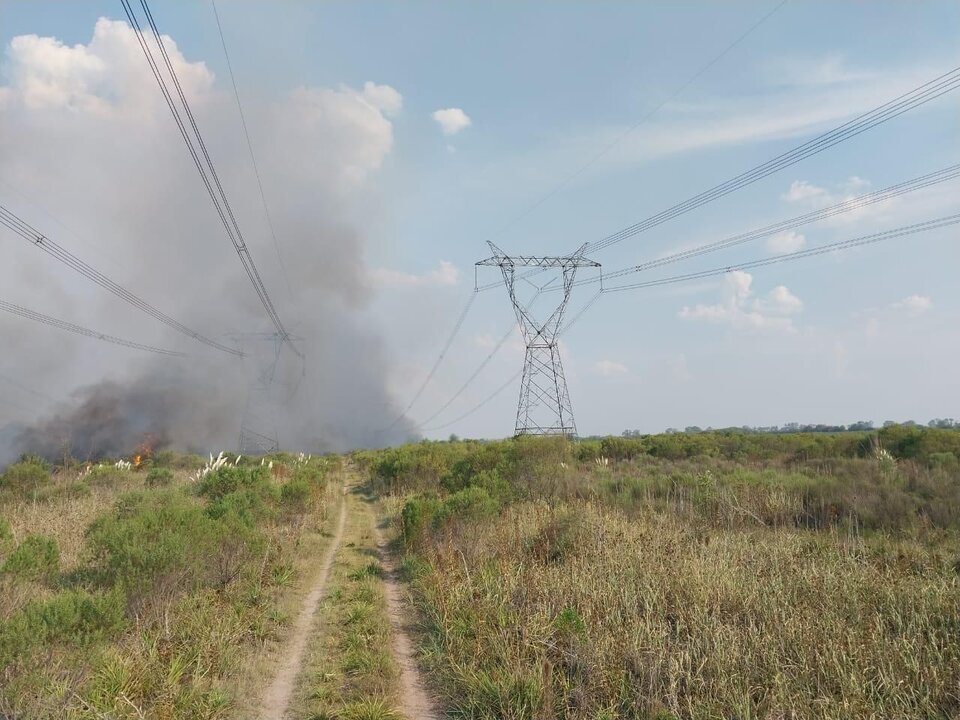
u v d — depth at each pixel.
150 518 13.78
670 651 8.09
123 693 7.36
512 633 9.20
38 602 9.59
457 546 14.82
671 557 11.88
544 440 29.27
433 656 9.65
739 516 17.69
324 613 11.98
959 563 12.02
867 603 9.67
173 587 11.48
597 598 9.89
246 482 25.77
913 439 35.38
